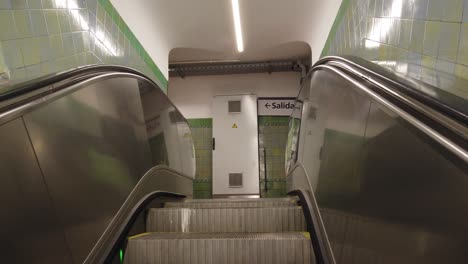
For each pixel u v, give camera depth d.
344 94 1.95
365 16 2.63
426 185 0.94
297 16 5.25
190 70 8.03
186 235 2.42
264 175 7.68
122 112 2.60
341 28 3.55
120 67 2.74
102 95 2.25
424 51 1.61
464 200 0.77
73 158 1.71
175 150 4.48
